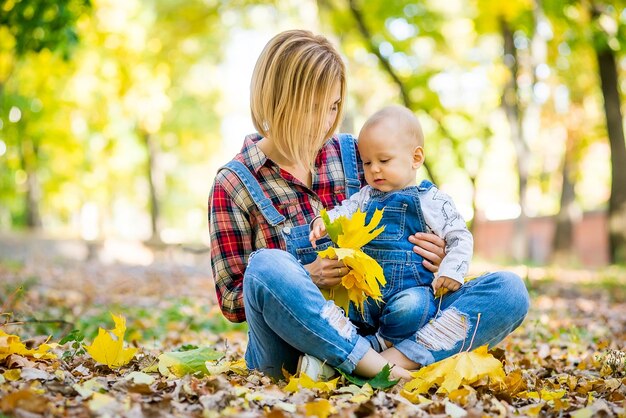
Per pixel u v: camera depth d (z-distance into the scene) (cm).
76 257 2100
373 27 1681
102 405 233
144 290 1039
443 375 273
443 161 2867
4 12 807
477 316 288
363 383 278
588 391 310
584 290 1181
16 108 1378
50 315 626
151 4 1848
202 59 2505
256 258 277
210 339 544
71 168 2845
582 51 1839
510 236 2928
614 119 1725
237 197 315
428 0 1700
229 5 1806
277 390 270
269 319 275
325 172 328
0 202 3466
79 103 1909
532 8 1586
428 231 307
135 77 1905
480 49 1912
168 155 3484
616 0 1530
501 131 2586
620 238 1750
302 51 299
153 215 2895
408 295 293
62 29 849
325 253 281
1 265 1384
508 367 345
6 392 240
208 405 242
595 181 3200
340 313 279
